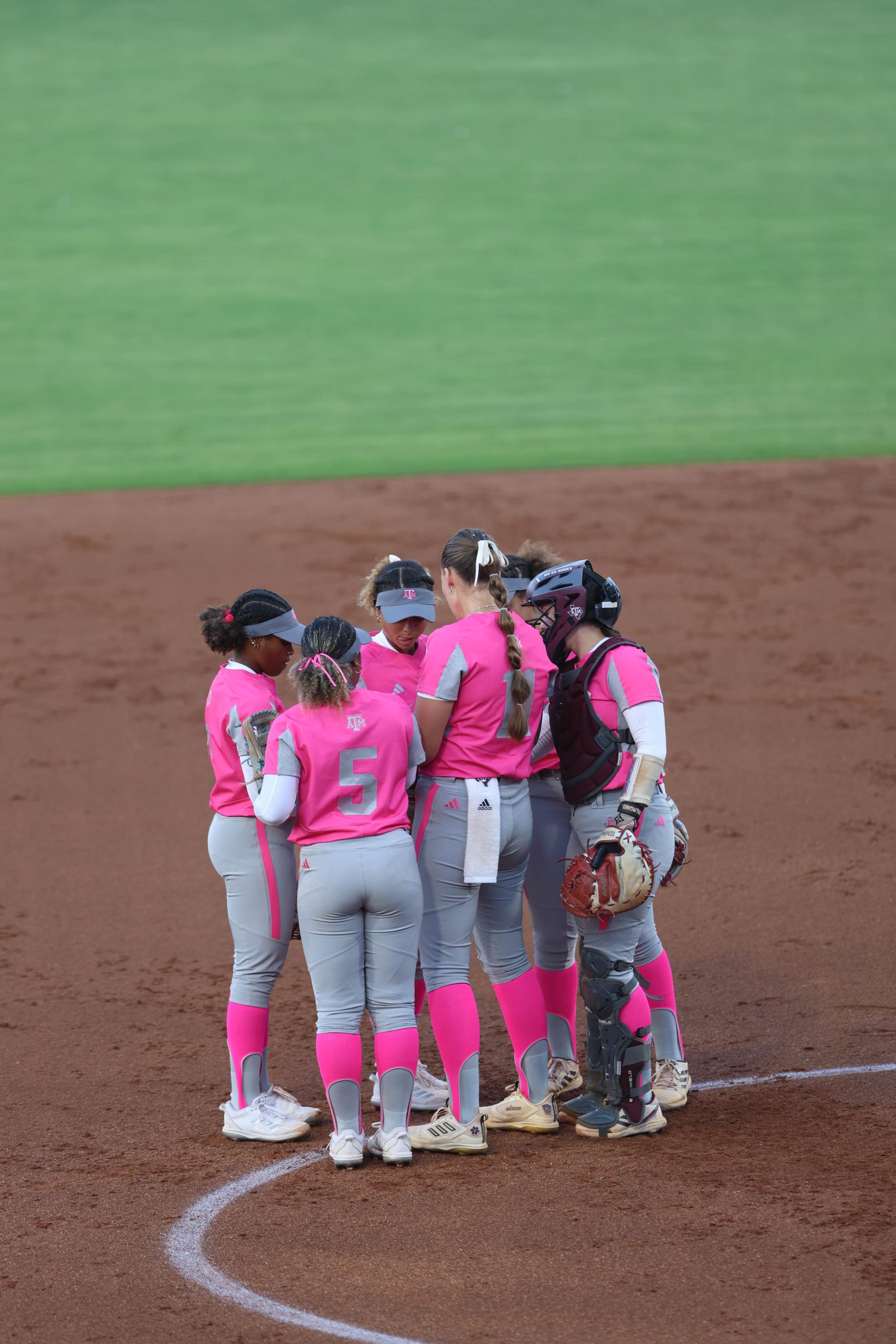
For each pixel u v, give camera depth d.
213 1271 14.30
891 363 84.12
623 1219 14.92
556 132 140.00
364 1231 14.98
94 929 25.67
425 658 17.22
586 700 17.39
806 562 52.91
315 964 16.89
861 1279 13.50
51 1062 20.56
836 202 118.12
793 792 31.53
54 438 74.19
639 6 184.75
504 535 57.03
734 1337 12.68
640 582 50.94
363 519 59.78
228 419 76.81
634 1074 17.16
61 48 168.88
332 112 146.75
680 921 24.91
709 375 82.62
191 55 166.38
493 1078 19.73
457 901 17.34
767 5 182.25
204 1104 19.14
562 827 18.73
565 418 75.69
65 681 42.31
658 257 106.44
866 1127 17.14
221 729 17.64
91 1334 13.22
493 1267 14.08
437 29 176.75
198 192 124.50
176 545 56.97
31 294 100.88
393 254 109.06
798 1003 21.42
